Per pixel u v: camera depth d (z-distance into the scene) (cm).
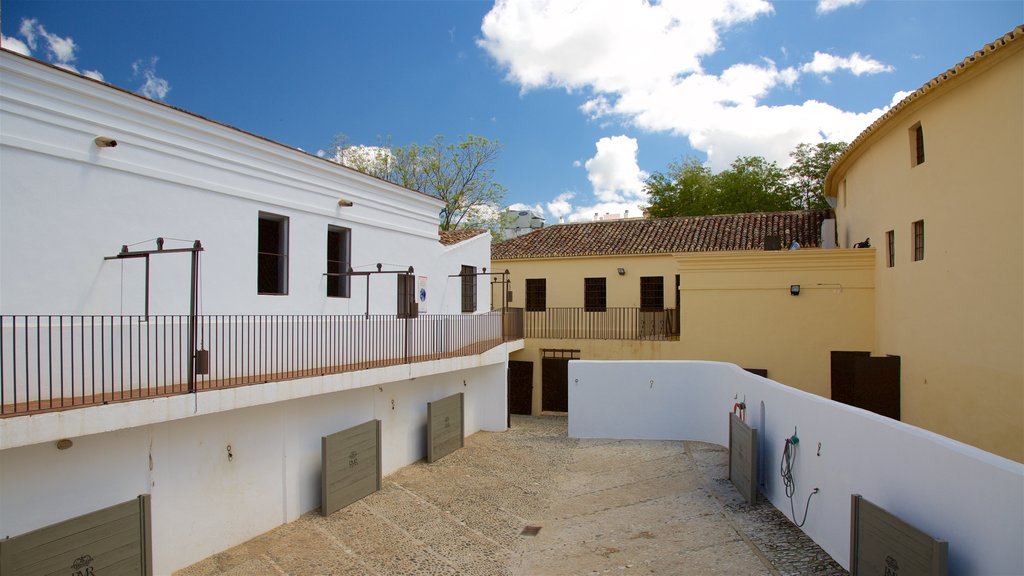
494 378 1642
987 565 452
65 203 679
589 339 1855
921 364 1214
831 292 1545
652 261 1981
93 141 706
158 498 732
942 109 1126
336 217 1098
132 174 750
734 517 902
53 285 667
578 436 1530
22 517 597
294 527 907
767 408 985
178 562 755
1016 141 927
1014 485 424
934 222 1155
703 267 1658
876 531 577
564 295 2094
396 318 1241
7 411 568
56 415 576
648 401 1494
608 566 771
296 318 985
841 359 1531
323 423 1004
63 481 632
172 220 799
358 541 870
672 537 850
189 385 709
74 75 682
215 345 794
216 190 861
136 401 646
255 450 871
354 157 2919
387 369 1066
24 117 643
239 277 898
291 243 995
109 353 719
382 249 1234
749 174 3195
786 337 1579
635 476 1173
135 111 752
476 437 1547
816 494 767
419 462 1288
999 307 965
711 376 1424
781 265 1586
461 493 1094
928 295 1182
